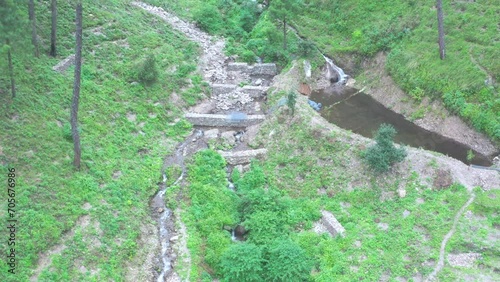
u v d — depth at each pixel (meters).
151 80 39.84
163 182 33.44
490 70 36.94
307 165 33.38
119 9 47.91
